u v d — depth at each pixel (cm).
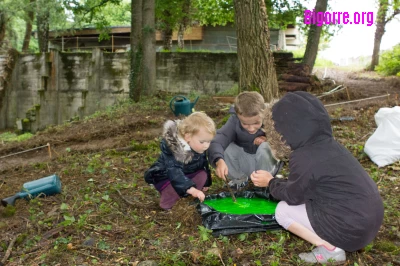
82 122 1122
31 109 1866
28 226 369
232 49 2589
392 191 437
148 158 618
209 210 340
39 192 439
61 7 1933
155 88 1422
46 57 1884
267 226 329
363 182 266
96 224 366
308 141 272
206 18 2192
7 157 803
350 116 860
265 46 746
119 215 387
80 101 1869
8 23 2095
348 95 1246
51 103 1908
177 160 370
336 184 266
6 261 312
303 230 288
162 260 300
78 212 395
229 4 1988
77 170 560
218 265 293
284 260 298
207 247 314
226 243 318
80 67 1855
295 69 1412
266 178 327
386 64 2412
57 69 1886
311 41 1620
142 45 1393
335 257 286
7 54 1941
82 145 827
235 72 1667
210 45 2611
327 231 272
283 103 279
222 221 331
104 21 2089
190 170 399
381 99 1184
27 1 1961
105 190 465
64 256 312
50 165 625
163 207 396
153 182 396
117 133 911
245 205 378
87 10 1919
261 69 746
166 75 1731
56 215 390
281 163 438
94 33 2584
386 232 340
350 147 610
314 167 267
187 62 1708
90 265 299
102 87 1823
